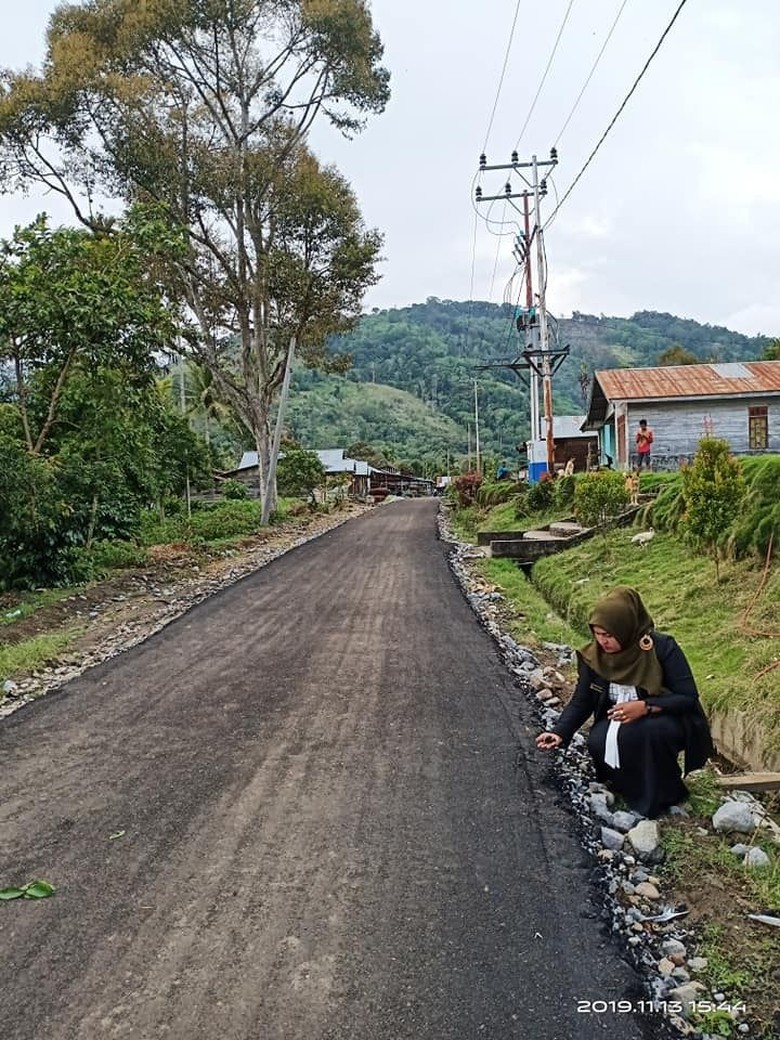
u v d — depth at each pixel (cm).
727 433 2417
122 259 1567
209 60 2675
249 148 2809
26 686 777
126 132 2488
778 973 311
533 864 395
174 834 436
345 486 5719
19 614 1132
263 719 633
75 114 2430
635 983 305
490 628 983
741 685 605
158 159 2539
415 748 559
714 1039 278
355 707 659
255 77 2747
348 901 364
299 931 341
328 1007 293
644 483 1652
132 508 2056
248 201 2852
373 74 2839
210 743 581
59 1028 285
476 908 357
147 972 316
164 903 366
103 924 350
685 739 456
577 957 321
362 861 400
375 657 836
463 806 464
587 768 519
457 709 650
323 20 2573
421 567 1609
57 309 1358
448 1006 293
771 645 660
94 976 314
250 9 2552
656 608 898
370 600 1212
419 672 771
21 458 1280
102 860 409
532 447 3228
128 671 811
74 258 1473
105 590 1376
